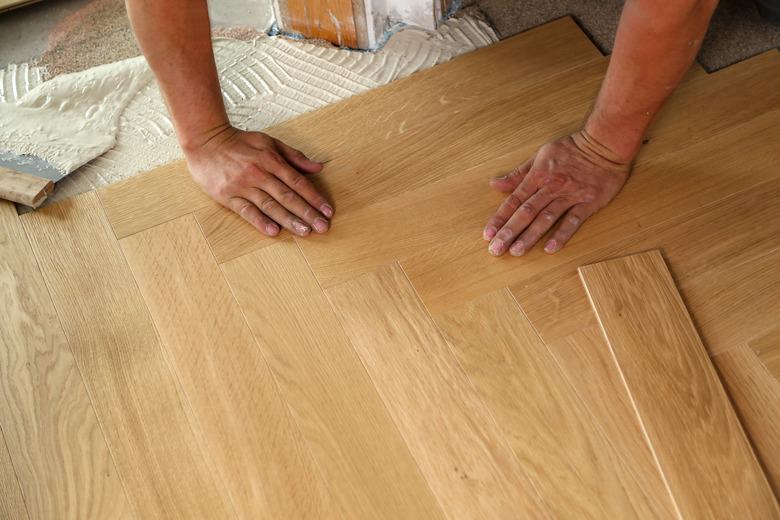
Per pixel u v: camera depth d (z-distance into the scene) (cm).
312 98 181
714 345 142
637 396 136
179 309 150
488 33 191
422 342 144
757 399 136
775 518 124
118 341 147
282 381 142
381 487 131
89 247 159
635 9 130
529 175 159
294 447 135
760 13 187
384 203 162
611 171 159
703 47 183
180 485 133
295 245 157
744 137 167
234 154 161
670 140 168
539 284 150
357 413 138
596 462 131
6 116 181
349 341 145
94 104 183
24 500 132
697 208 158
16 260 158
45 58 192
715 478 127
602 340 143
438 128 174
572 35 188
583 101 176
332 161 170
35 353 147
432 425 136
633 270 149
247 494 131
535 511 127
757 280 148
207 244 158
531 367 141
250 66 188
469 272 152
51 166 172
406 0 187
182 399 141
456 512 128
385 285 151
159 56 146
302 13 188
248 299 151
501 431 135
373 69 186
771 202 158
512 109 176
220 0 202
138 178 169
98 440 138
